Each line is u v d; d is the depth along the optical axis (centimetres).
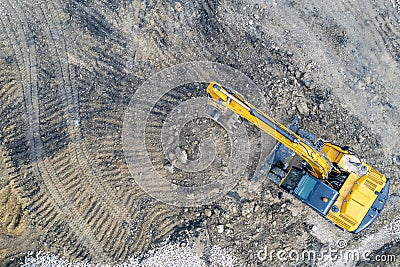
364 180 1547
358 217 1527
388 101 1841
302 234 1762
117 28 1752
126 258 1725
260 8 1812
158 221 1744
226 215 1730
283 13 1823
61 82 1728
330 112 1808
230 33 1798
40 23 1745
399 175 1822
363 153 1806
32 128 1714
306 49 1817
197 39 1789
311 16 1831
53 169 1702
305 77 1806
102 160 1722
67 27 1745
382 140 1827
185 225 1744
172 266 1725
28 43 1734
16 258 1716
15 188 1695
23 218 1702
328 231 1769
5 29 1736
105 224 1725
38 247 1714
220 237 1731
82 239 1719
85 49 1742
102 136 1727
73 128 1717
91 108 1730
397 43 1842
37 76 1728
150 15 1766
